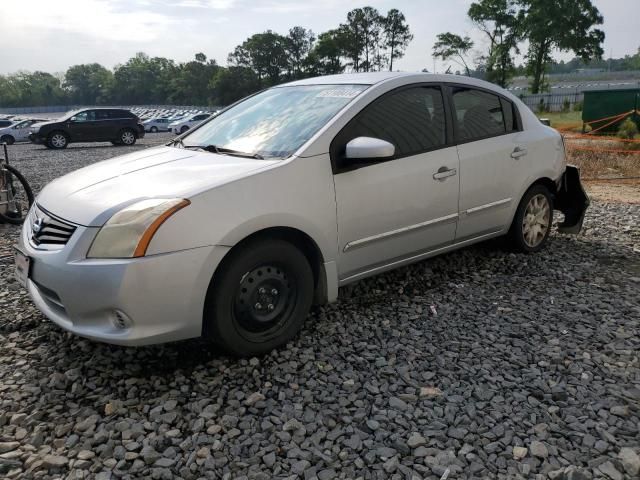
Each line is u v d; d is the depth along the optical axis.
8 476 2.31
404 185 3.82
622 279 4.56
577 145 15.70
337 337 3.55
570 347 3.38
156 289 2.80
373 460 2.39
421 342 3.47
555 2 58.78
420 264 4.89
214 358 3.28
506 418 2.67
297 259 3.32
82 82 163.62
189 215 2.88
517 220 4.91
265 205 3.12
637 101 19.23
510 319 3.79
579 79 122.19
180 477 2.32
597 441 2.49
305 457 2.42
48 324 3.75
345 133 3.57
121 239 2.81
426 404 2.79
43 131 22.31
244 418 2.70
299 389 2.96
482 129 4.49
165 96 141.12
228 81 101.62
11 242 6.05
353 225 3.58
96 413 2.75
